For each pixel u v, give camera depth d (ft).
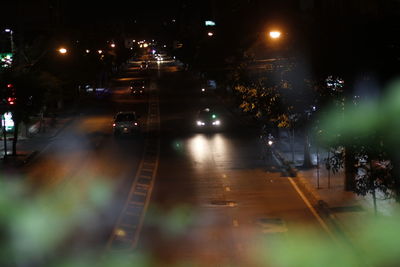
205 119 172.76
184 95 278.87
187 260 54.85
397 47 54.60
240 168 109.91
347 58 62.44
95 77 296.30
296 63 88.07
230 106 226.17
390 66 52.47
